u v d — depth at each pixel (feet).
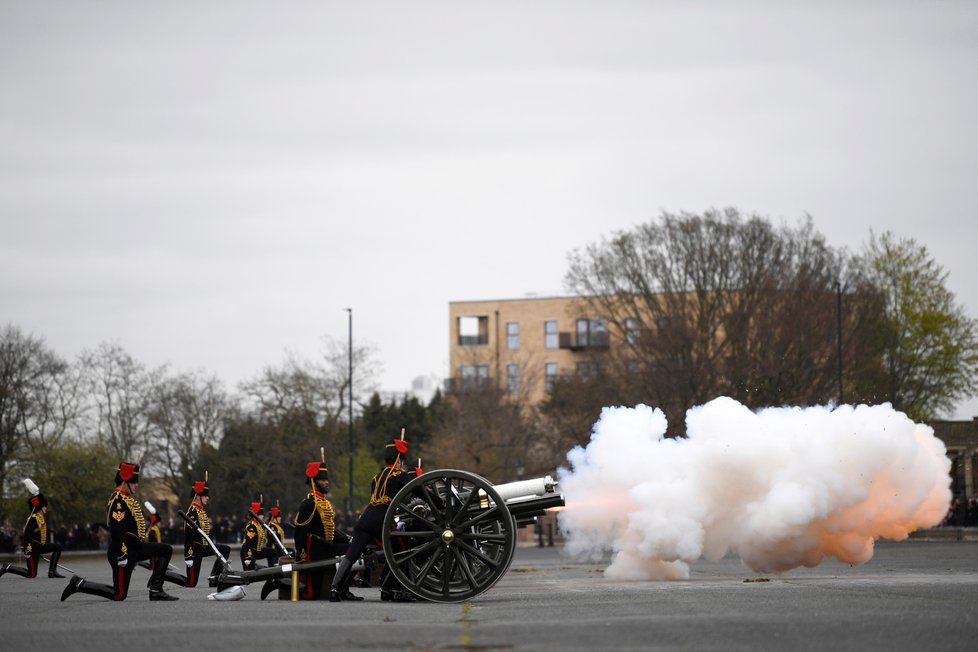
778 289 254.88
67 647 51.37
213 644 51.78
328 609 72.23
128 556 84.99
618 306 272.31
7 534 242.99
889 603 65.98
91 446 278.46
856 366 252.42
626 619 59.31
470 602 76.23
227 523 265.75
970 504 253.03
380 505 80.79
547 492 79.25
